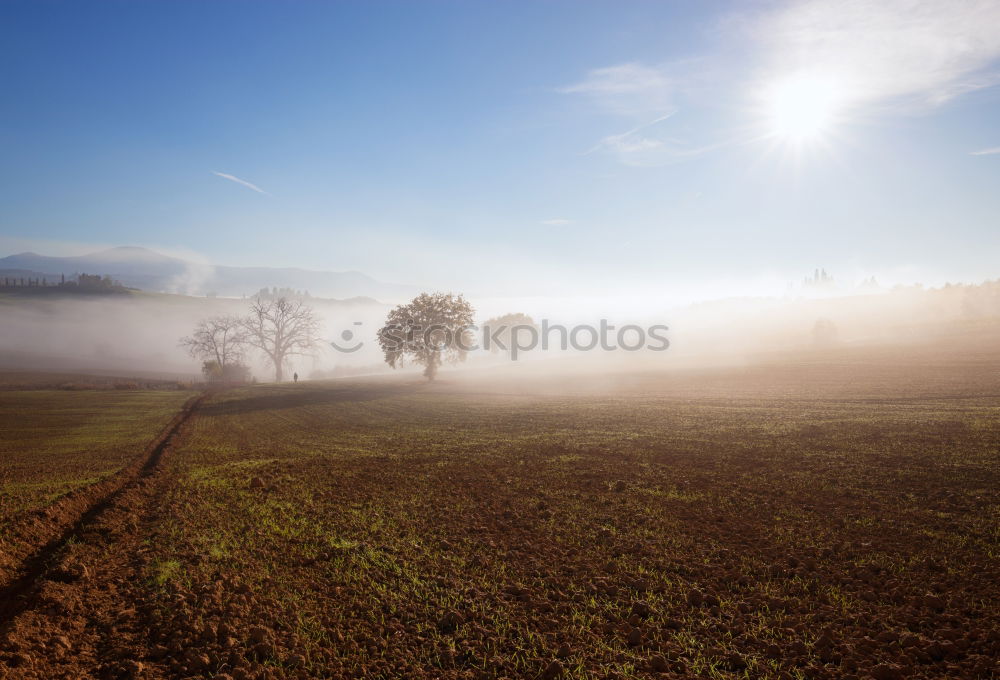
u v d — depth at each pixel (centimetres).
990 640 736
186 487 1783
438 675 714
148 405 4869
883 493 1460
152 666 744
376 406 4603
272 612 884
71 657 766
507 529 1311
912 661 704
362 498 1627
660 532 1252
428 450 2455
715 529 1260
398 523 1370
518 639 794
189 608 889
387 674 717
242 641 795
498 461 2145
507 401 4594
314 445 2731
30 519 1386
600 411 3600
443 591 957
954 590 896
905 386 4100
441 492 1688
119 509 1517
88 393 5875
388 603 912
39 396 5416
